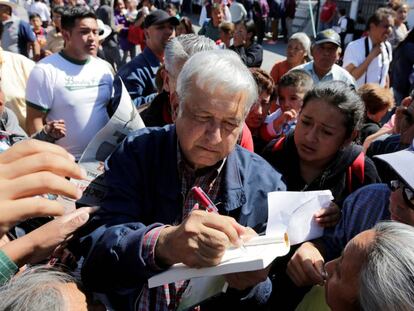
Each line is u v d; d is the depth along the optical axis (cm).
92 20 268
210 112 113
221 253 90
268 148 205
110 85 280
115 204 123
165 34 311
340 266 99
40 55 548
